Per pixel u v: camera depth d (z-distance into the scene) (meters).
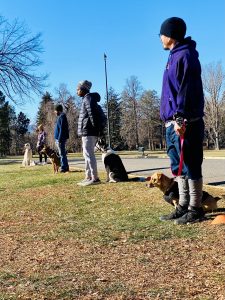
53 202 4.41
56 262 2.54
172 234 2.91
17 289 2.12
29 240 3.09
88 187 5.01
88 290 2.05
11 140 52.69
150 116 50.00
